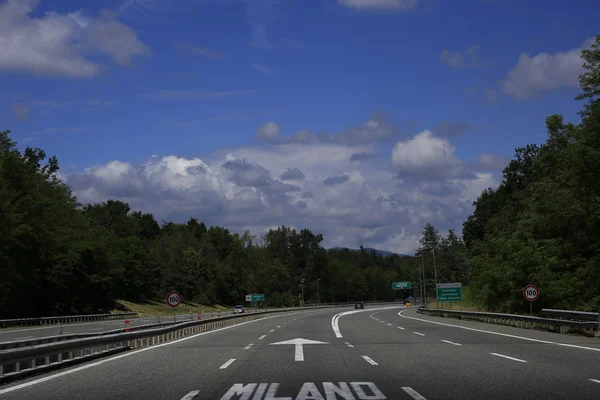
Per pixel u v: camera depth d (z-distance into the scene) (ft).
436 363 50.21
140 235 506.48
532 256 156.87
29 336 115.34
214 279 443.32
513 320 114.21
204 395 34.83
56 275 237.25
